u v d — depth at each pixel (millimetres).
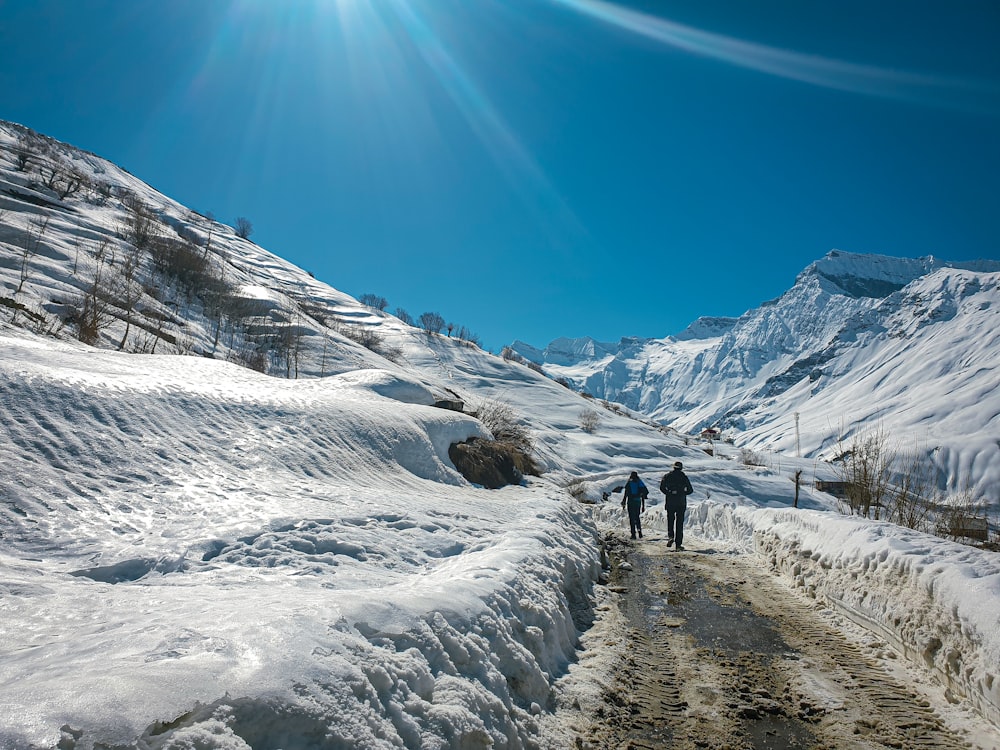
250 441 9672
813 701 4523
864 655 5465
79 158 93812
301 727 2270
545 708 4176
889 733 4039
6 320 17828
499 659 3979
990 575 4742
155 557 5160
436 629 3629
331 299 87625
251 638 2701
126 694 2016
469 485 14219
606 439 54062
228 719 2119
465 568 5633
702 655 5516
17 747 1630
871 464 12406
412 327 84562
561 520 11016
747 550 10773
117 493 6543
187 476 7617
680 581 8547
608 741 3916
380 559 5973
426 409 17844
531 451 28969
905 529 6766
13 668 2383
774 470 47219
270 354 41875
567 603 6773
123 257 43531
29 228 36500
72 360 10789
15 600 3695
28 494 5848
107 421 8109
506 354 86625
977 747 3834
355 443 11805
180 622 3033
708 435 87875
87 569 4754
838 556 6926
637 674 5074
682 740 3961
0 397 7418
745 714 4312
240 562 5312
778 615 6734
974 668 4246
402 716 2729
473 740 3004
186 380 11703
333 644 2855
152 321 32312
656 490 33031
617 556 10734
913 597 5305
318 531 6438
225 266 66062
